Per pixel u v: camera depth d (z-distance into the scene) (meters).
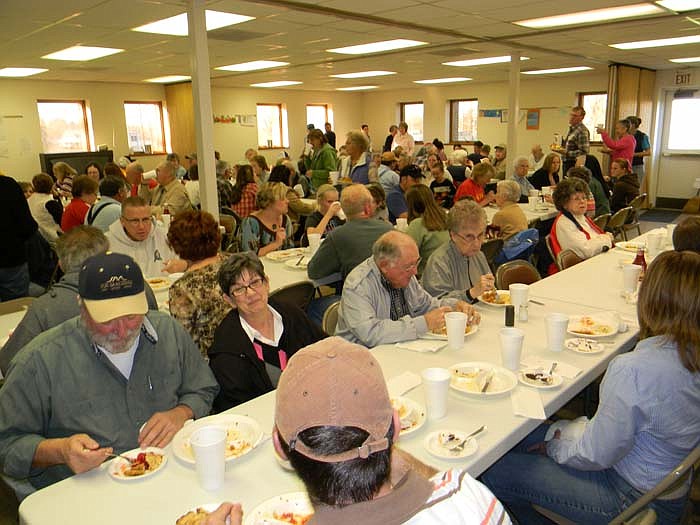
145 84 10.89
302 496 1.21
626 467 1.53
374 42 6.48
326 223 4.32
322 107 14.25
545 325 2.16
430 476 0.82
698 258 1.48
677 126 10.19
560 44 6.95
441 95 13.21
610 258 3.67
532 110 11.71
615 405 1.46
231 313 2.01
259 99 12.77
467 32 6.02
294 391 0.71
